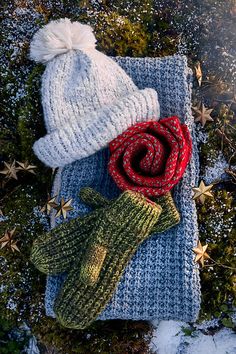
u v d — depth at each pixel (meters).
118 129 0.85
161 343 0.90
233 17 0.95
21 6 0.94
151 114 0.87
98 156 0.90
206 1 0.96
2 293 0.90
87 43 0.86
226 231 0.89
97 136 0.84
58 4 0.96
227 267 0.87
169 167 0.82
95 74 0.85
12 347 0.91
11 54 0.93
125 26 0.95
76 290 0.82
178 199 0.87
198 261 0.84
